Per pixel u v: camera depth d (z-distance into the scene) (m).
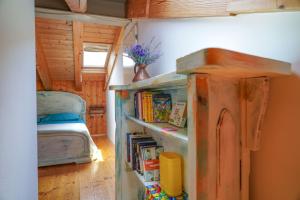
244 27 0.86
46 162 3.09
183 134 0.93
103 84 5.21
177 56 1.42
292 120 0.69
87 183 2.52
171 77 0.82
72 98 4.68
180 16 1.27
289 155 0.70
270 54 0.76
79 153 3.25
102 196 2.21
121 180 1.79
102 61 4.48
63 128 3.35
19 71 1.22
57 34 3.20
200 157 0.61
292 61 0.69
